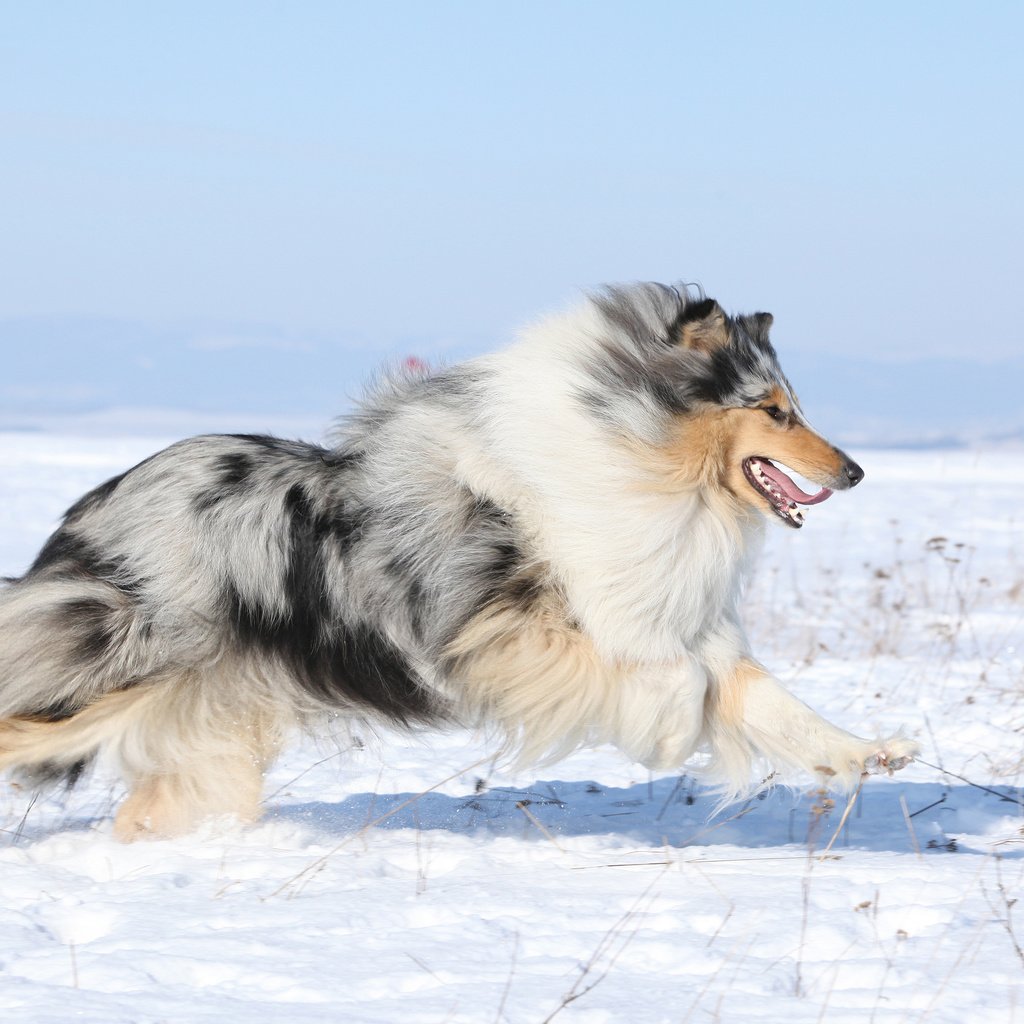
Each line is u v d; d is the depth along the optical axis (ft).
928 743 35.01
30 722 23.53
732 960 16.63
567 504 23.63
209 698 23.98
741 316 25.90
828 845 24.26
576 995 15.26
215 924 18.08
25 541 82.23
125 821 24.36
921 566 77.51
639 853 23.18
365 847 23.07
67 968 16.16
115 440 226.17
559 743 24.59
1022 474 163.02
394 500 24.03
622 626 23.81
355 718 24.98
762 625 56.65
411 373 26.17
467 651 24.02
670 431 23.90
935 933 17.78
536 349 24.59
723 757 24.91
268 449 24.86
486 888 20.07
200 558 23.65
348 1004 15.07
